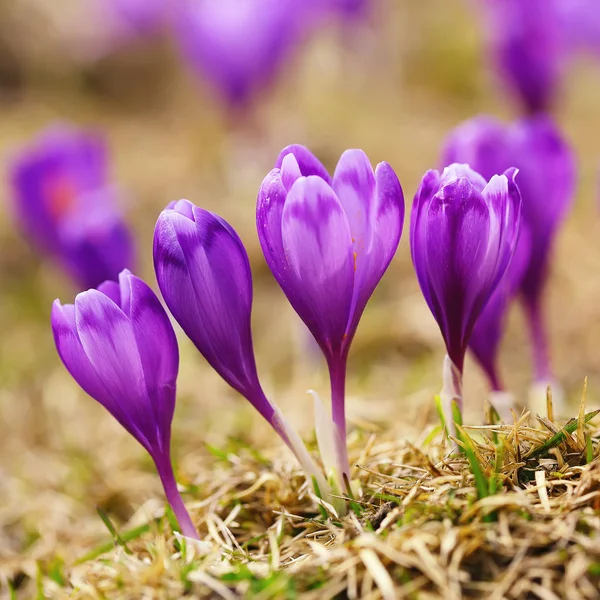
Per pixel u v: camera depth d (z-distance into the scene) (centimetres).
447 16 198
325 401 71
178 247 47
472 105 184
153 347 48
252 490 53
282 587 46
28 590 57
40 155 70
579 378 76
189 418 75
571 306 90
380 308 96
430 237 48
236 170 126
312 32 142
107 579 50
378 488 51
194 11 104
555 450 49
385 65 187
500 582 46
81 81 212
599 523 46
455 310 48
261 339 94
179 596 48
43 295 109
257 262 108
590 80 169
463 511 47
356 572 47
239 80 105
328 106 174
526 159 54
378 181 47
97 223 63
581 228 109
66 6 220
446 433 50
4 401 85
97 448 72
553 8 67
